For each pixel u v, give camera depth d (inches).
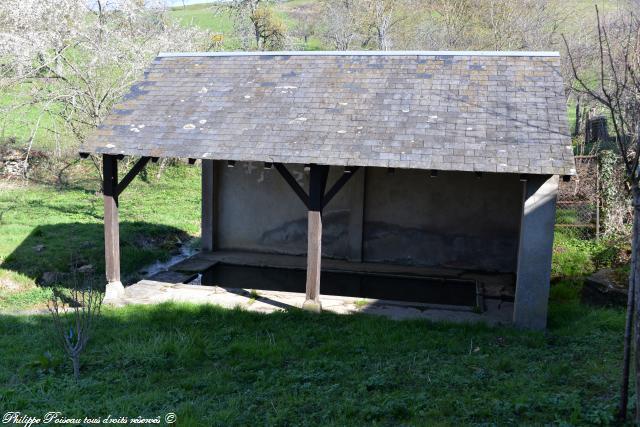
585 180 644.7
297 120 426.0
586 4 1262.3
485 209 551.8
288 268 556.7
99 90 775.1
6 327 369.4
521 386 265.9
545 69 438.3
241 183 607.8
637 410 211.5
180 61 515.2
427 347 339.3
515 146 378.0
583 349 327.3
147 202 836.0
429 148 384.8
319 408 252.1
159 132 433.7
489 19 1277.1
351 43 1414.9
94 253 571.8
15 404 253.0
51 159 972.6
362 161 381.7
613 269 459.5
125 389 276.7
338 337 359.9
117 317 392.2
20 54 763.4
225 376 293.0
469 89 430.9
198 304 422.6
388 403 247.3
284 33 1370.6
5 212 721.6
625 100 270.5
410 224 569.3
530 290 382.0
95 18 842.8
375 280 531.2
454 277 529.7
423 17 1390.3
